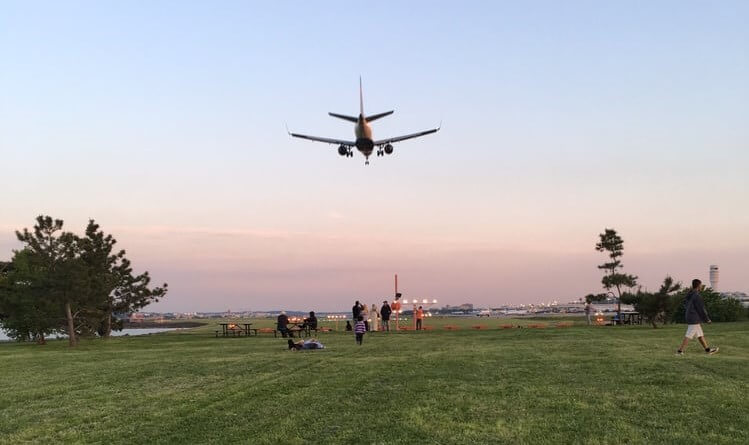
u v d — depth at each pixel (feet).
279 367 50.08
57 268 103.55
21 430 28.32
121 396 37.22
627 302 109.40
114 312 142.82
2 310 118.32
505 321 192.54
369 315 118.32
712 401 30.50
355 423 27.55
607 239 124.36
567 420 27.32
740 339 67.82
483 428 26.16
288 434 25.79
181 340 105.09
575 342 69.05
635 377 38.99
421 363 50.19
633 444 23.15
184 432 26.81
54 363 61.00
